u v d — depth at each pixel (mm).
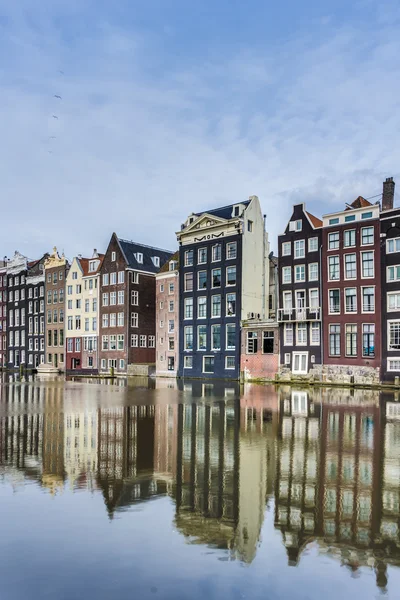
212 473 13422
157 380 61625
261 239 64375
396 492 11742
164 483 12477
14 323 98688
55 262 89938
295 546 8820
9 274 100500
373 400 33781
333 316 52312
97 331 81375
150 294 80750
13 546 8758
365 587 7461
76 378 67188
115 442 17672
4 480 12734
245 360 59594
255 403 31094
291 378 53531
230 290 62406
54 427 21000
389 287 48531
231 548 8727
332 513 10383
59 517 10094
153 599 7094
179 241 69188
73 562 8188
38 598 7117
